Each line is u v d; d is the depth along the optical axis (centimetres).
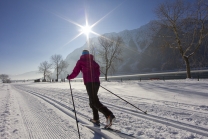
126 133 295
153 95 915
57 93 1181
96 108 331
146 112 467
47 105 645
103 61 3462
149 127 339
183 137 279
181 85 1266
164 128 331
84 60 344
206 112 481
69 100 782
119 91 1184
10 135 312
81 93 1120
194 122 374
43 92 1323
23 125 374
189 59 2081
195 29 1905
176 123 367
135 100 751
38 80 6159
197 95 838
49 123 386
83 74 342
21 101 782
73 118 427
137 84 1648
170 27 1995
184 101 700
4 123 391
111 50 3381
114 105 618
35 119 425
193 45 2017
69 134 311
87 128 342
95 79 338
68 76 347
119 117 425
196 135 289
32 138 297
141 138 271
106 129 312
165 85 1348
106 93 1072
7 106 634
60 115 464
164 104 631
